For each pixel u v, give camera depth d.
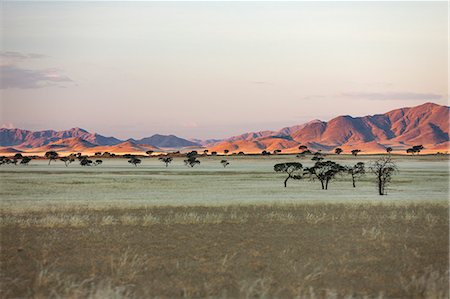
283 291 20.11
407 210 50.69
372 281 21.73
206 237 33.28
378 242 31.33
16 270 23.61
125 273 22.95
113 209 52.56
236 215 45.81
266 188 103.50
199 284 21.03
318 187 107.62
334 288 20.50
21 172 179.25
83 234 34.19
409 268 24.08
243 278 22.03
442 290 19.97
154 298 19.00
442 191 93.06
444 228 37.44
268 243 31.02
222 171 197.25
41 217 45.09
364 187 107.56
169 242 31.30
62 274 22.81
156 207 54.56
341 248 29.31
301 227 38.19
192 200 67.81
